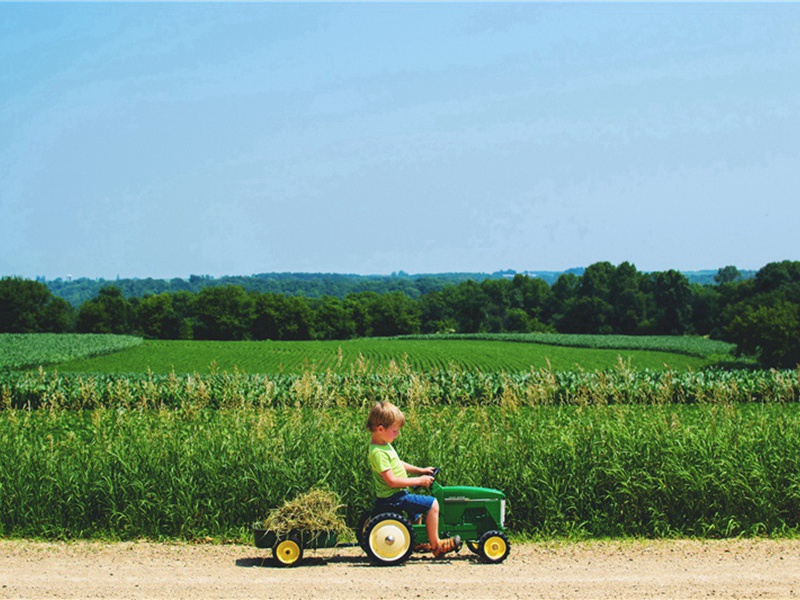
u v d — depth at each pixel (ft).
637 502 30.48
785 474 31.40
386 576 22.74
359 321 493.36
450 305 547.90
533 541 28.81
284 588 21.25
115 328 454.81
